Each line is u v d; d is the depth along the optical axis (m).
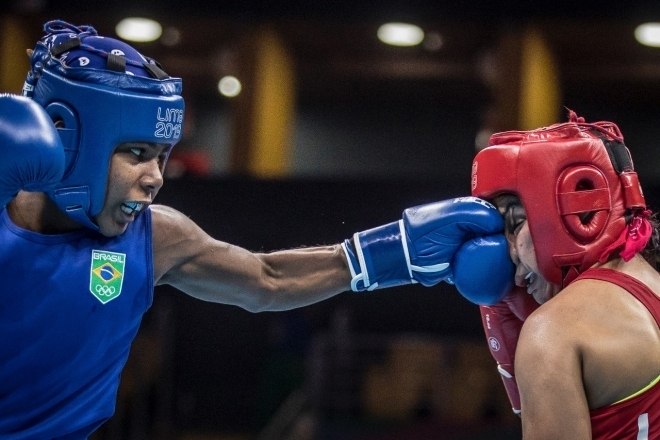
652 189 6.90
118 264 2.36
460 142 12.84
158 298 7.54
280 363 7.54
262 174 10.04
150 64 2.32
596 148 2.29
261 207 7.14
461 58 11.24
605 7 8.77
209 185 7.21
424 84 12.23
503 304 2.55
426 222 2.61
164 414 7.33
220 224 7.18
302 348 7.62
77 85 2.20
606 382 1.98
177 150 10.86
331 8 8.97
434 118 12.92
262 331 7.62
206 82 12.63
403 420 7.07
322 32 10.46
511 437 6.75
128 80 2.23
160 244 2.52
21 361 2.26
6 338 2.24
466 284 2.49
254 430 7.47
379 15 8.98
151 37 9.92
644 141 12.60
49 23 2.36
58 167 2.03
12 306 2.24
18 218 2.33
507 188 2.36
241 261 2.68
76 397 2.35
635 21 8.77
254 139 9.91
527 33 9.20
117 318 2.35
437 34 10.12
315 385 7.02
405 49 11.11
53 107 2.23
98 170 2.23
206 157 12.05
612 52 10.73
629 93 12.31
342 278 2.74
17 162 1.97
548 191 2.27
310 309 7.73
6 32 9.47
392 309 7.67
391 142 13.02
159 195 7.20
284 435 7.06
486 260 2.45
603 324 2.02
